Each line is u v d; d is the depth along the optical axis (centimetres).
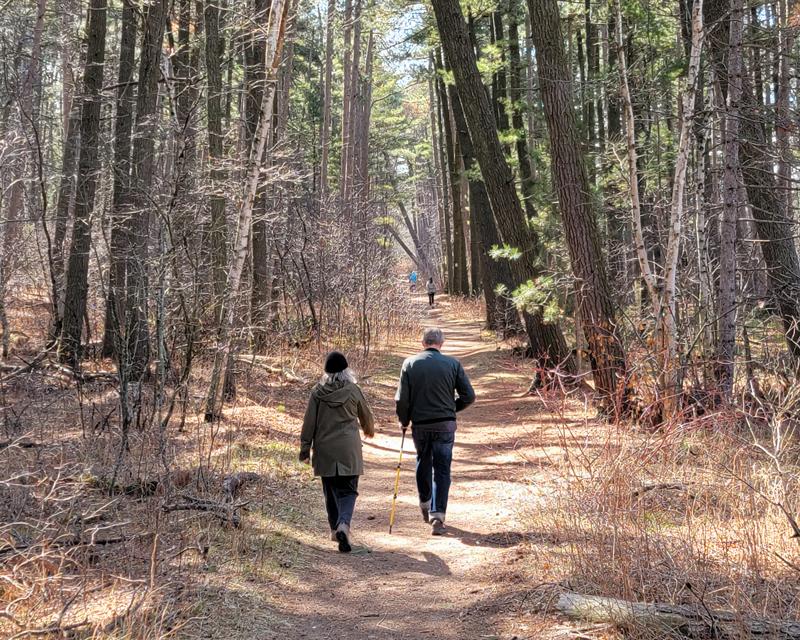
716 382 975
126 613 432
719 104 1301
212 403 1029
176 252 902
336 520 668
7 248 1274
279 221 1641
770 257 1245
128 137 1208
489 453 1070
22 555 459
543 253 1923
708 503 629
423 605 537
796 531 488
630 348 1193
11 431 810
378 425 1322
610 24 1792
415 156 6175
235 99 2600
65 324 1332
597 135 2600
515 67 2417
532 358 1814
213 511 657
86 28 1580
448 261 4838
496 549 654
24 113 911
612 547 520
